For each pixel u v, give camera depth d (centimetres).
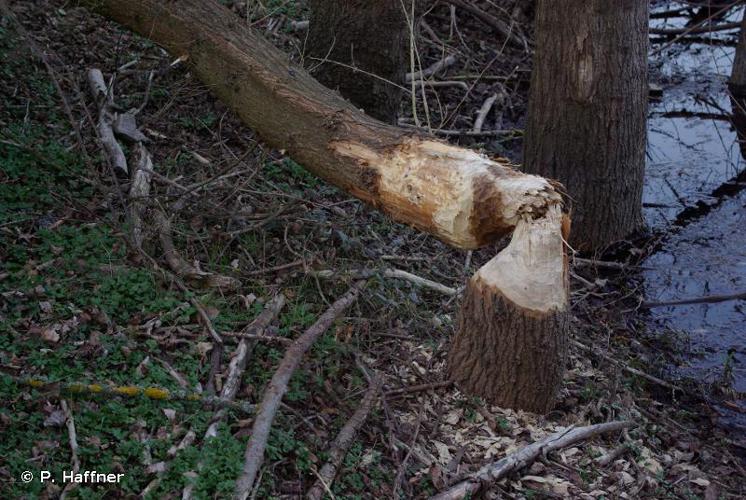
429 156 417
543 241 393
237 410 372
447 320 491
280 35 733
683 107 877
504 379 419
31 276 412
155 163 552
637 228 658
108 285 419
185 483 324
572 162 619
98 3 513
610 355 528
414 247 565
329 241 513
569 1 582
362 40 607
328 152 456
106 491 317
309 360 414
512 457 389
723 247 661
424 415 416
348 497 351
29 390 348
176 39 501
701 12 1036
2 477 310
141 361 382
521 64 865
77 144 527
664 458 437
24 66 587
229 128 614
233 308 441
